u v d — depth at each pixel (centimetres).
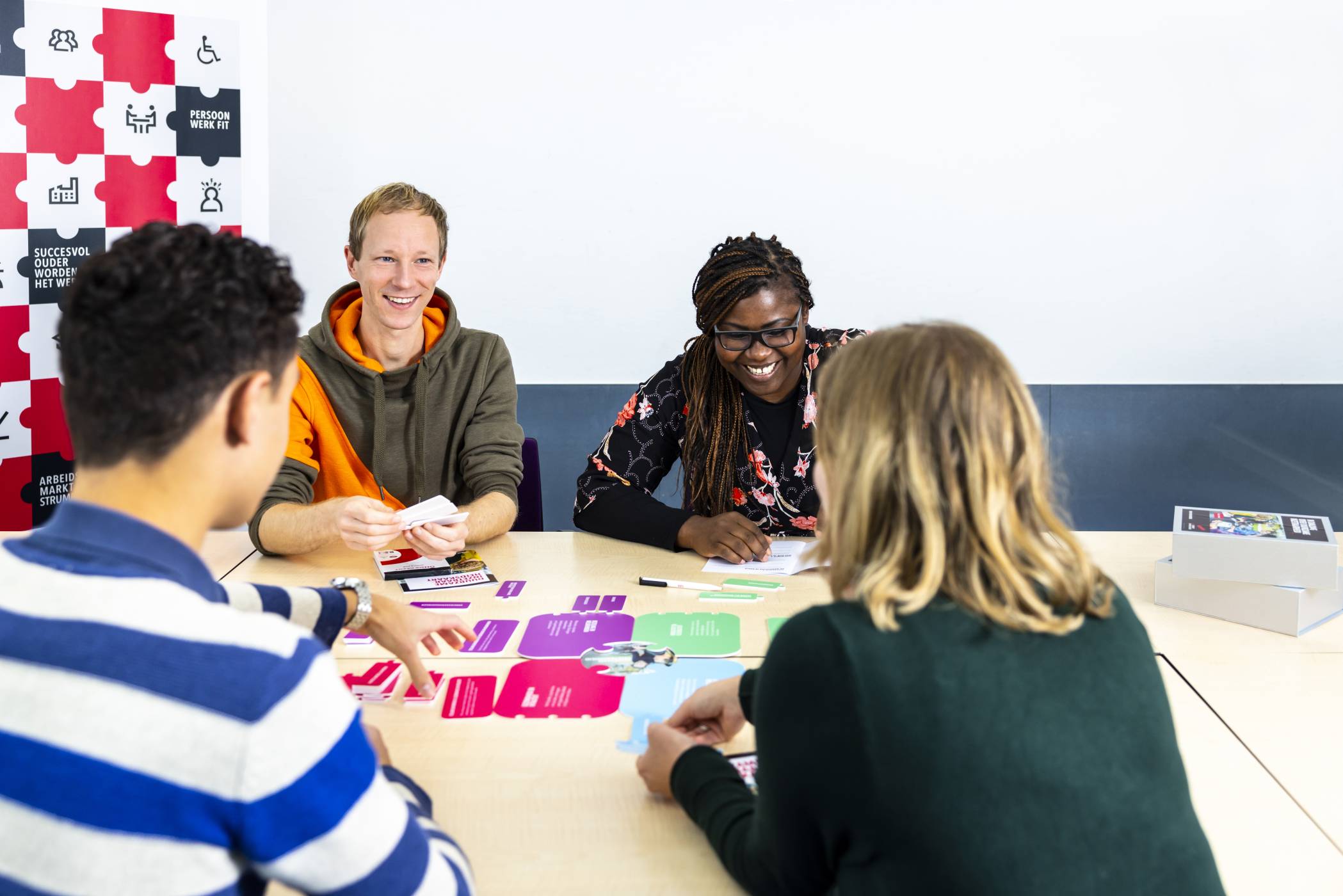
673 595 171
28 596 68
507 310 367
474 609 164
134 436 71
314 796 67
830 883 89
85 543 70
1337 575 154
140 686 65
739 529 189
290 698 67
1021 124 355
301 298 78
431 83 353
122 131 266
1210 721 128
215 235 75
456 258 362
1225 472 374
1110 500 375
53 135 256
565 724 128
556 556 191
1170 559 169
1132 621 86
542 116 355
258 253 76
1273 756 120
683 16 350
